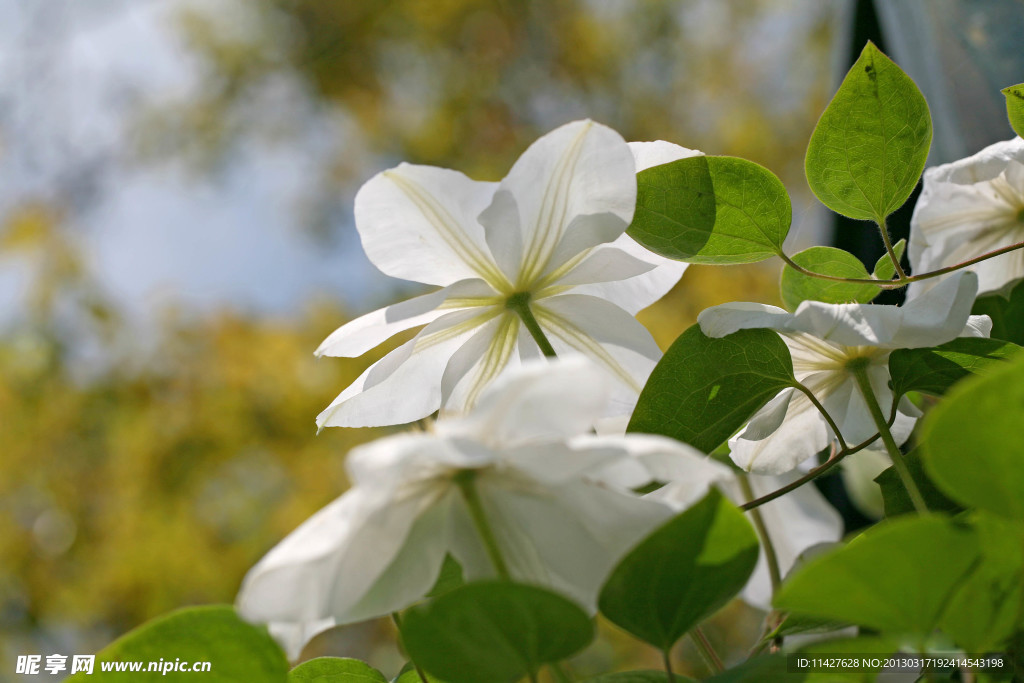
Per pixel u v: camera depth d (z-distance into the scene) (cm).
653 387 75
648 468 67
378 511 67
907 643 66
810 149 77
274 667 69
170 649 68
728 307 75
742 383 75
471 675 66
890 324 72
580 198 76
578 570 68
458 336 79
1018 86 77
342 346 77
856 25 115
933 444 64
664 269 81
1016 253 82
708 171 77
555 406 65
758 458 79
